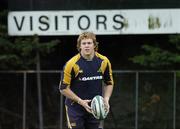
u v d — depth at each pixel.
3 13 61.59
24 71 60.62
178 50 62.59
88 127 31.95
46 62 64.75
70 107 31.45
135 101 60.09
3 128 60.91
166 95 59.94
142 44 64.25
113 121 60.22
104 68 31.23
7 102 60.81
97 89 31.14
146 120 60.03
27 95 60.59
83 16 60.19
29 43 61.41
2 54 61.72
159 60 61.81
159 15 59.84
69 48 65.00
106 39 64.94
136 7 59.94
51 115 60.59
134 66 64.19
